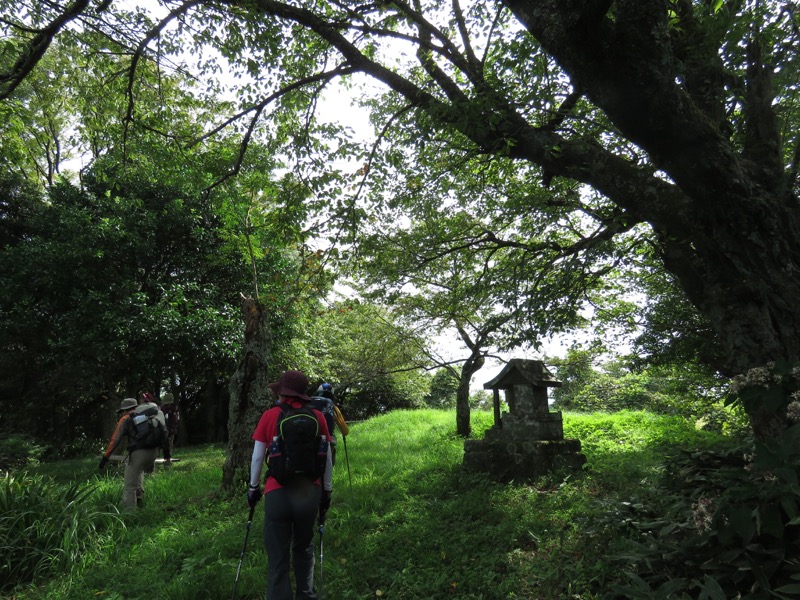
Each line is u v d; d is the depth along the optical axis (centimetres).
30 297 1393
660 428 1198
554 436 812
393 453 1079
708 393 1235
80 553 525
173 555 520
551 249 776
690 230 447
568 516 548
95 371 1442
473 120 491
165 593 431
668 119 380
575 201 752
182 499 770
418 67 847
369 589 433
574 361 1323
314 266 817
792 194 423
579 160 501
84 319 1306
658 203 459
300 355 1803
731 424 1203
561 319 727
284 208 767
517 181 911
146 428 704
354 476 841
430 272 1138
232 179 890
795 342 405
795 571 254
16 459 1262
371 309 1434
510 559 461
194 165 845
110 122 920
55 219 1441
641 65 365
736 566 278
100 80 864
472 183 903
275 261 1522
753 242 408
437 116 515
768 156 437
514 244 833
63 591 452
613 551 394
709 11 464
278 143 872
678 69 436
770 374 301
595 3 340
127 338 1326
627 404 2048
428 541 516
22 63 679
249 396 814
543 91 514
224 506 693
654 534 388
